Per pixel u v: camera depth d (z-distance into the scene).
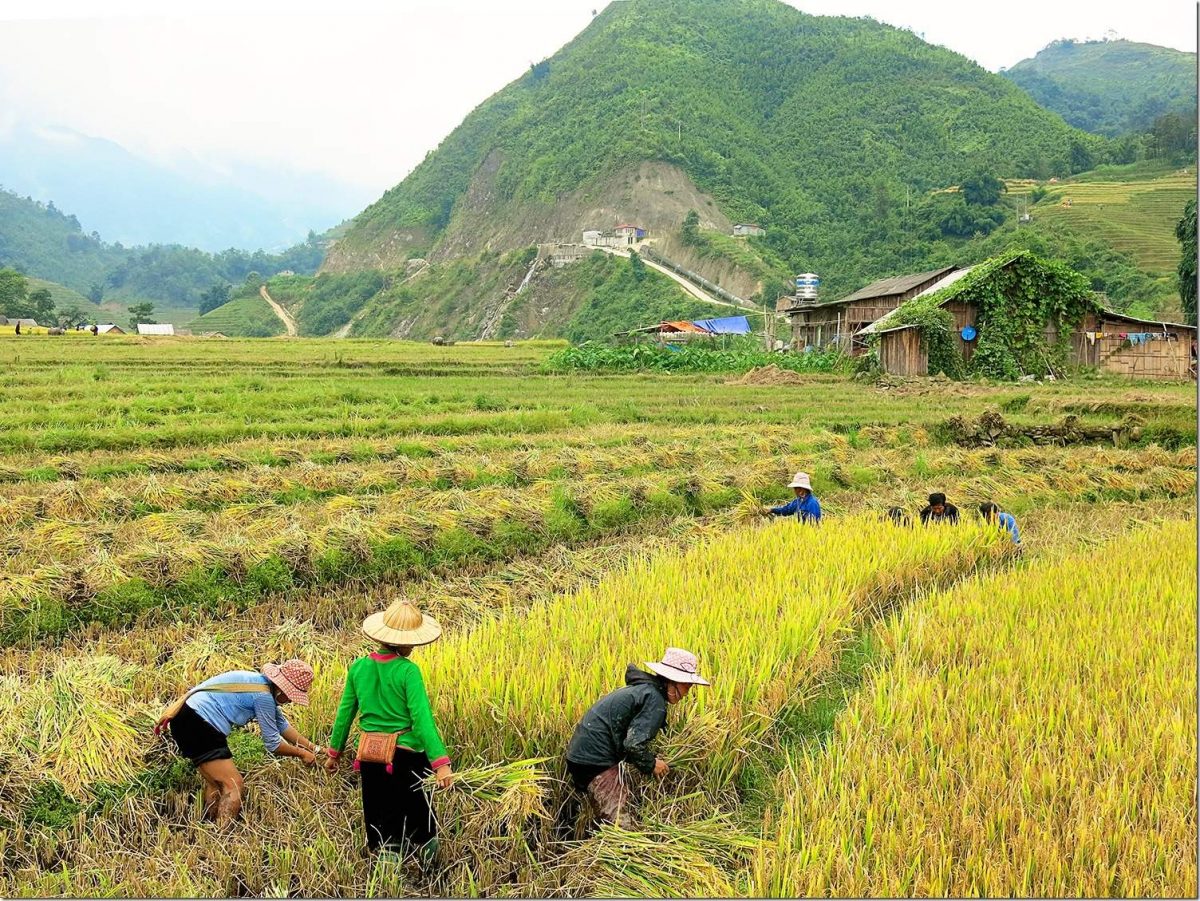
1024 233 114.88
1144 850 5.39
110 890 5.66
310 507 16.09
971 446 26.84
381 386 38.44
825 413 32.22
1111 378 48.50
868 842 5.55
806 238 184.12
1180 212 123.25
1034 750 6.46
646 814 6.51
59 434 21.77
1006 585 10.80
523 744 6.87
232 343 78.81
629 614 9.24
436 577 12.87
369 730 6.26
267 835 6.22
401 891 5.84
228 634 10.06
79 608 10.51
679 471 20.25
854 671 9.10
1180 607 9.81
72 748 6.59
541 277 181.62
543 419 28.31
